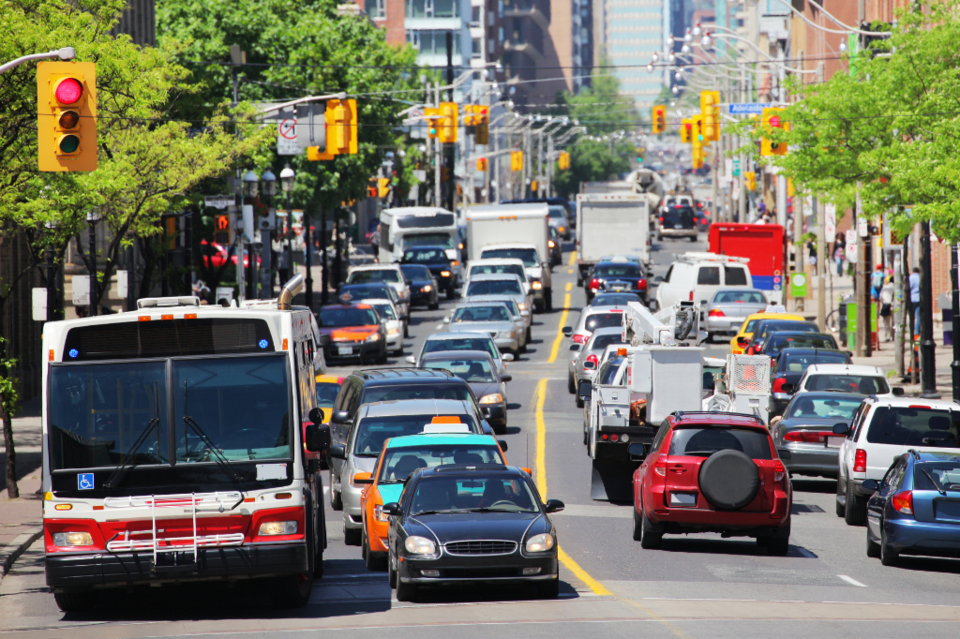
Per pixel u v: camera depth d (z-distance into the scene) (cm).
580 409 10425
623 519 6625
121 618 4441
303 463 4350
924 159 8294
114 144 8600
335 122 10762
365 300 14400
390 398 6912
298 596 4475
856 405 7581
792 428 7438
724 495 5447
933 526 5297
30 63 5722
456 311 13588
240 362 4291
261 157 13588
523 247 18100
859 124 10106
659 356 6825
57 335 4253
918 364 11494
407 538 4562
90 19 6694
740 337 12356
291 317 4397
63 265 11856
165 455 4216
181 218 13712
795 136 10475
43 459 4200
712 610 4369
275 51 16825
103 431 4212
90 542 4162
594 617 4222
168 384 4244
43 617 4500
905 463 5544
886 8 17238
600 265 17325
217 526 4200
